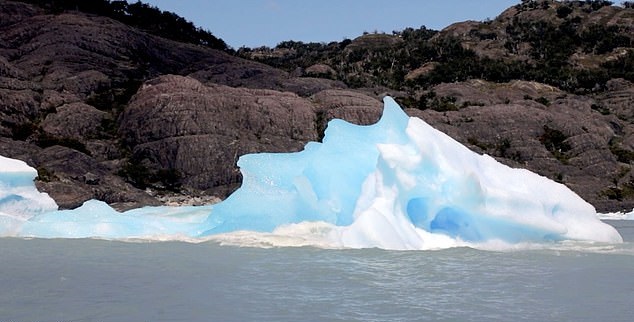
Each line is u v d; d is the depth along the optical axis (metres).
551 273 14.70
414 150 20.22
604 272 14.96
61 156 64.44
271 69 119.00
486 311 10.59
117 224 23.70
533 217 19.89
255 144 75.25
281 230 21.52
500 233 20.17
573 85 136.50
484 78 141.75
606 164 83.06
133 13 138.75
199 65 117.25
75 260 16.67
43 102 82.75
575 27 177.75
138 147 77.06
